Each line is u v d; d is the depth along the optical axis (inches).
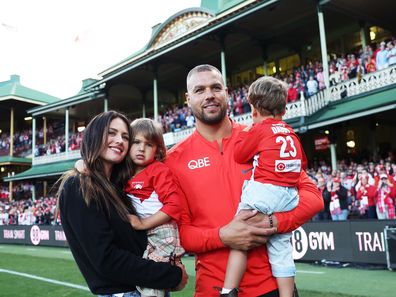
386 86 530.6
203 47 813.2
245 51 861.2
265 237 95.0
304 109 588.7
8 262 496.1
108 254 84.4
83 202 86.4
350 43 754.8
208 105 105.3
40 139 1424.7
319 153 749.9
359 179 418.6
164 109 1066.7
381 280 285.3
